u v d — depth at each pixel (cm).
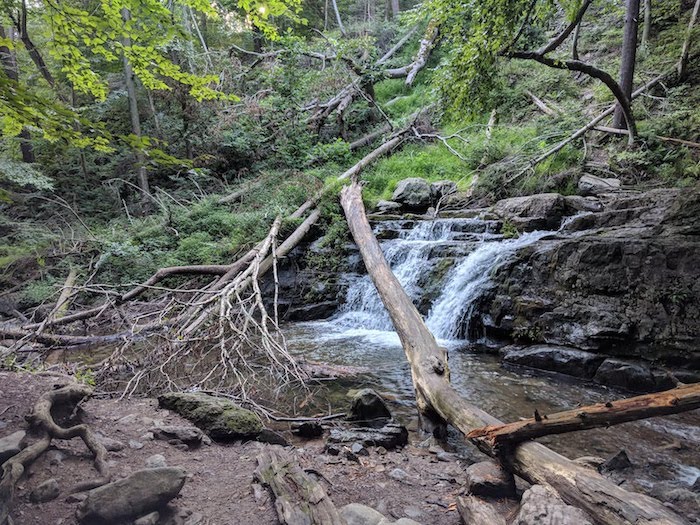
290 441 397
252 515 248
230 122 1481
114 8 302
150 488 235
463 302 800
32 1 550
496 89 1025
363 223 1006
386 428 400
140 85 1750
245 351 707
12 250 1188
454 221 1034
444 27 862
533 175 1129
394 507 280
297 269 1084
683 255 575
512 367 637
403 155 1572
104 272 1120
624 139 1116
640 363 562
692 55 1210
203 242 1159
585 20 1623
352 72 1725
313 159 1497
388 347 757
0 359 548
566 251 683
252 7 374
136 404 420
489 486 292
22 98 229
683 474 339
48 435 281
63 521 222
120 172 1653
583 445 392
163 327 694
